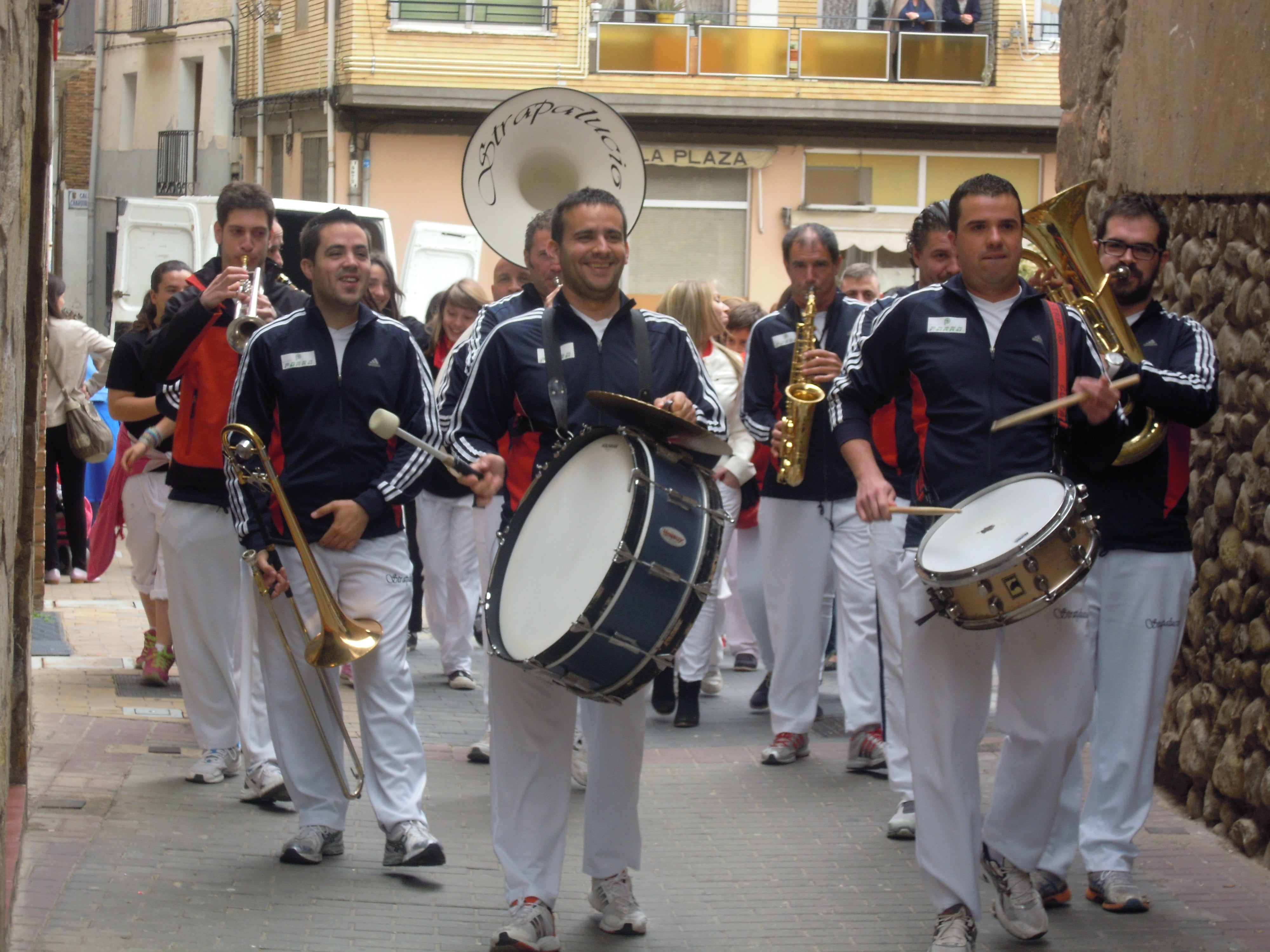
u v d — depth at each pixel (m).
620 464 4.07
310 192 25.11
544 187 6.94
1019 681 4.33
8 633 3.80
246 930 4.44
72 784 5.74
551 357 4.39
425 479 5.08
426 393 5.16
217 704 5.88
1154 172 6.44
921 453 4.44
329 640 4.74
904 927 4.69
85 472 12.16
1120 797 4.88
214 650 5.82
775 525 6.57
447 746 6.91
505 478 4.57
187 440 5.68
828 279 6.48
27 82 4.13
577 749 6.27
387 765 4.99
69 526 11.33
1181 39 6.14
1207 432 5.91
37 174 5.03
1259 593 5.37
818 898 4.94
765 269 24.95
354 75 23.45
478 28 23.69
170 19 31.27
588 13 23.84
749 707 7.93
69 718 6.83
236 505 4.97
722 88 24.25
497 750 4.41
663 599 3.90
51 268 28.83
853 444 4.43
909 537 4.39
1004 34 24.69
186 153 30.56
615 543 3.91
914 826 5.55
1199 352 4.87
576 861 5.30
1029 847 4.49
